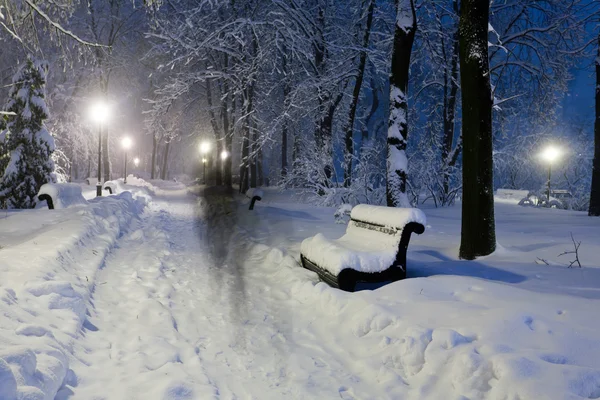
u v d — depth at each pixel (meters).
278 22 17.83
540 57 21.09
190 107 34.78
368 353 3.76
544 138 28.80
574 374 2.76
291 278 6.05
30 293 4.23
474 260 6.89
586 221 12.12
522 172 30.72
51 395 2.74
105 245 7.88
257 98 24.08
